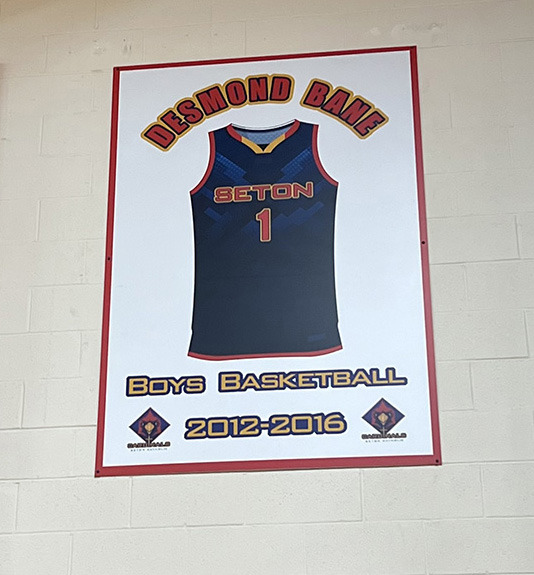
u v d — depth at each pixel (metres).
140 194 3.83
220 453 3.46
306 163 3.80
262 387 3.52
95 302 3.70
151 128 3.93
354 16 4.01
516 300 3.54
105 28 4.12
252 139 3.86
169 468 3.46
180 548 3.37
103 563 3.37
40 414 3.58
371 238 3.67
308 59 3.96
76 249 3.79
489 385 3.45
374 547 3.30
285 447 3.44
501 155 3.74
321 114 3.87
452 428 3.41
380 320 3.56
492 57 3.89
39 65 4.09
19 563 3.39
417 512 3.32
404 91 3.87
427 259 3.62
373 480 3.38
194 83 3.98
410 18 3.98
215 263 3.70
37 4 4.19
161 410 3.53
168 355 3.60
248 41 4.02
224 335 3.60
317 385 3.50
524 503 3.31
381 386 3.48
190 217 3.78
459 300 3.56
